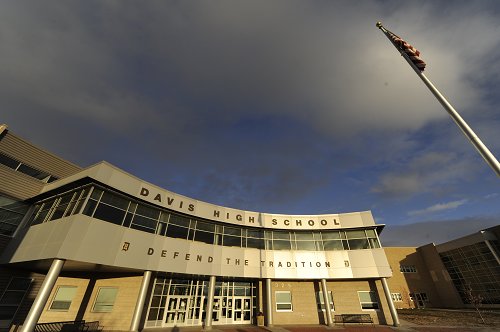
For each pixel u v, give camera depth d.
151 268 17.86
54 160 19.70
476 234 32.84
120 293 18.44
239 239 24.34
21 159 17.77
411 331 18.19
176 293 21.25
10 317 15.85
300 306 23.61
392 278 37.50
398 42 10.77
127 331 16.78
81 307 17.98
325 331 18.94
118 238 16.27
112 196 16.70
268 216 26.20
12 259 15.62
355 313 23.28
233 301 23.52
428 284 37.16
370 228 25.47
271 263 23.86
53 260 13.45
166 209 20.27
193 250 20.95
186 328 19.53
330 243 25.38
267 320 22.00
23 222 17.45
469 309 30.95
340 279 24.23
